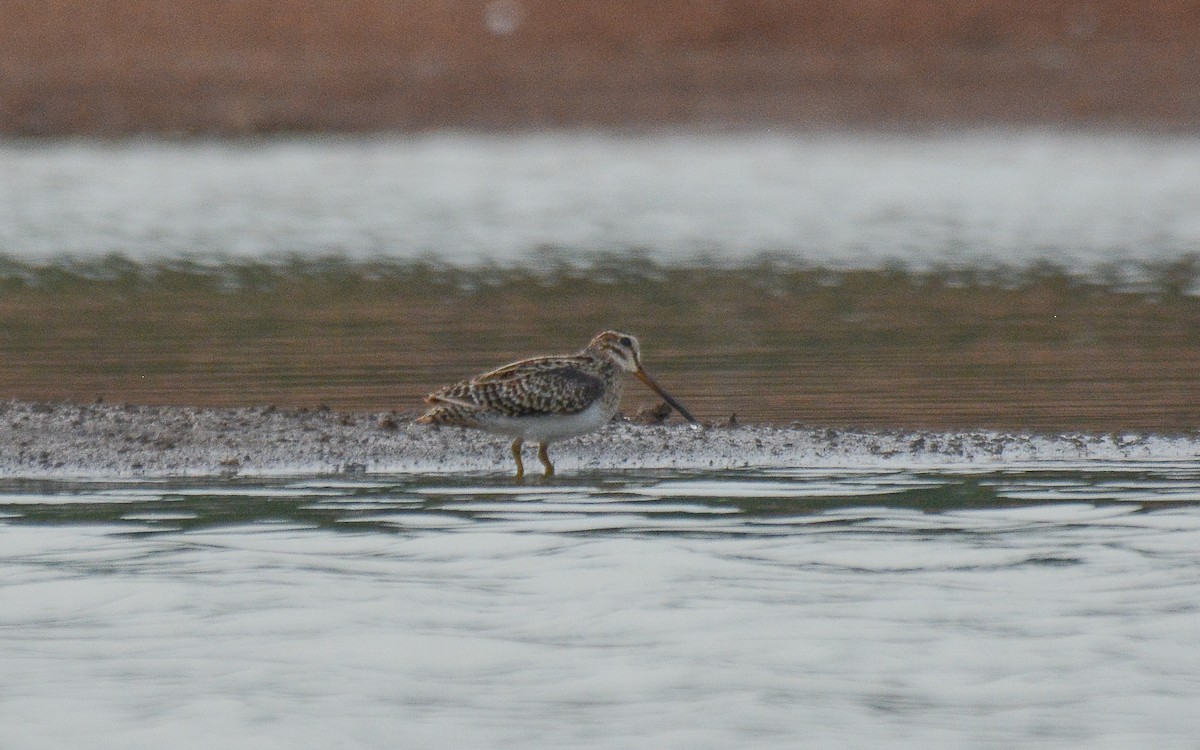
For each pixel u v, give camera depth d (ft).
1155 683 28.60
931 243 105.29
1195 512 40.06
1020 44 177.58
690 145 157.28
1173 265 94.48
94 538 38.32
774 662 29.76
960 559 35.81
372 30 184.96
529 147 157.89
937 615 31.99
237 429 51.39
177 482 45.73
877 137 157.89
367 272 94.79
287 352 67.77
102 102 168.45
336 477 46.47
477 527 39.19
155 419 52.44
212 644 30.73
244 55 179.63
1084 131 156.25
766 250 103.35
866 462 47.78
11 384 59.77
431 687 28.66
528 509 41.34
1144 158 144.15
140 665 29.71
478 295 86.02
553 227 114.42
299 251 103.76
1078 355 66.28
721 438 50.62
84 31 183.21
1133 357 65.82
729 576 34.68
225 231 112.47
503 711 27.73
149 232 111.75
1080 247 102.53
